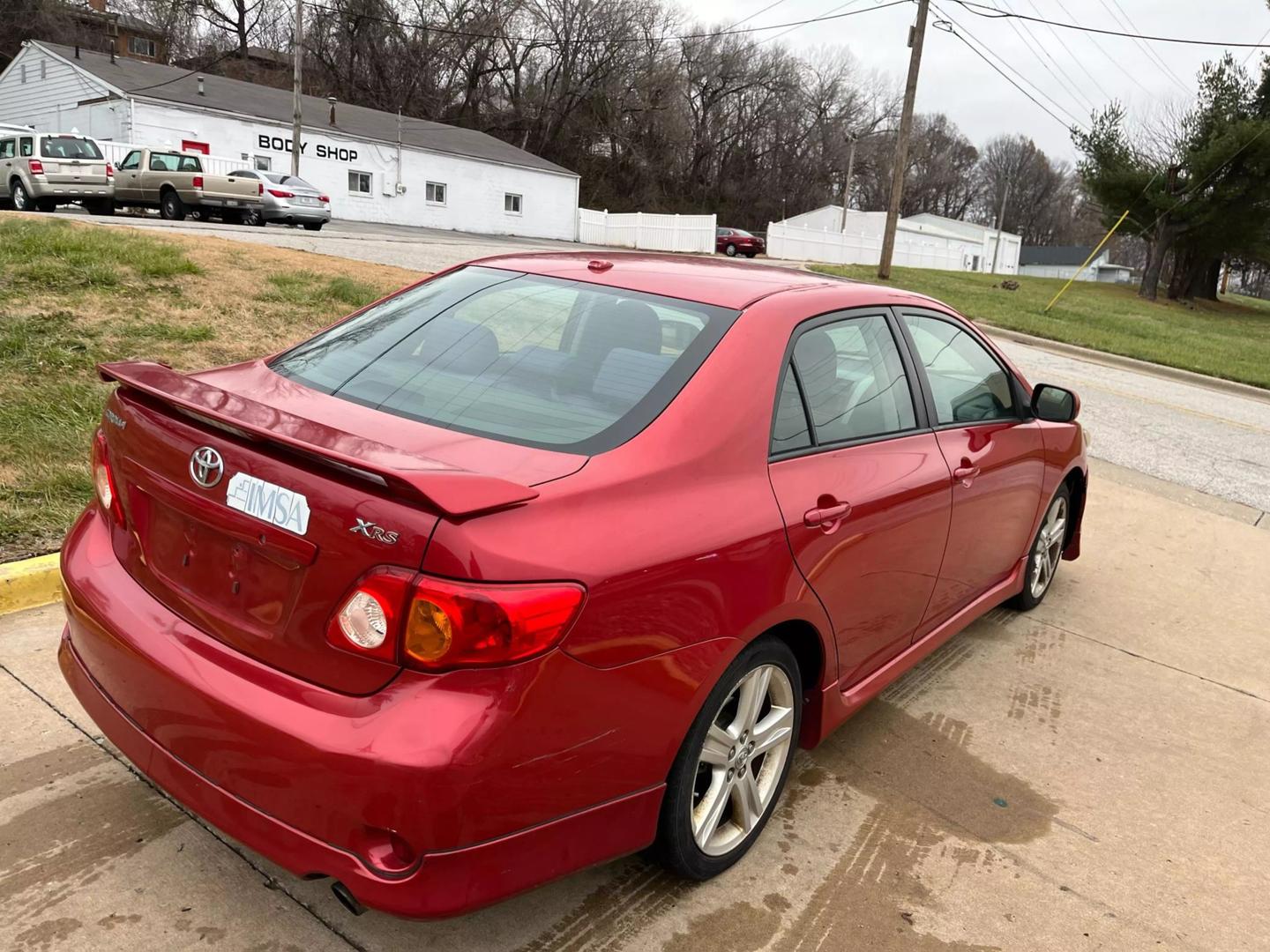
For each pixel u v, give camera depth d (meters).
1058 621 4.84
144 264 8.32
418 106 58.78
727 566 2.28
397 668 1.85
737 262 3.58
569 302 2.82
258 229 19.00
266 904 2.34
